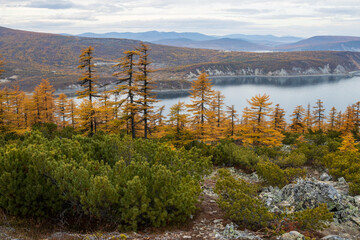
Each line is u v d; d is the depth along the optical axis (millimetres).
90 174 9070
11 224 7957
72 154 10680
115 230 7949
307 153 20766
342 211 9727
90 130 31047
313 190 10438
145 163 9242
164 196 8203
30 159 8727
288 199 11234
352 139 23719
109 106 30719
